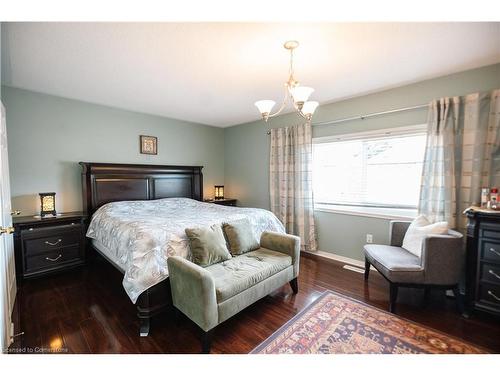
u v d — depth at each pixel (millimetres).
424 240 2002
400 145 2855
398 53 1976
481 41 1793
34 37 1702
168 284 1886
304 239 3617
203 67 2227
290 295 2328
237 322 1894
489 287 1856
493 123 2158
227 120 4391
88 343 1641
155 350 1579
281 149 3861
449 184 2336
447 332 1750
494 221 1829
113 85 2666
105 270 2953
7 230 1362
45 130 2953
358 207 3221
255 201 4496
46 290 2416
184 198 3912
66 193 3137
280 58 2055
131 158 3730
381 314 1981
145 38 1732
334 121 3283
